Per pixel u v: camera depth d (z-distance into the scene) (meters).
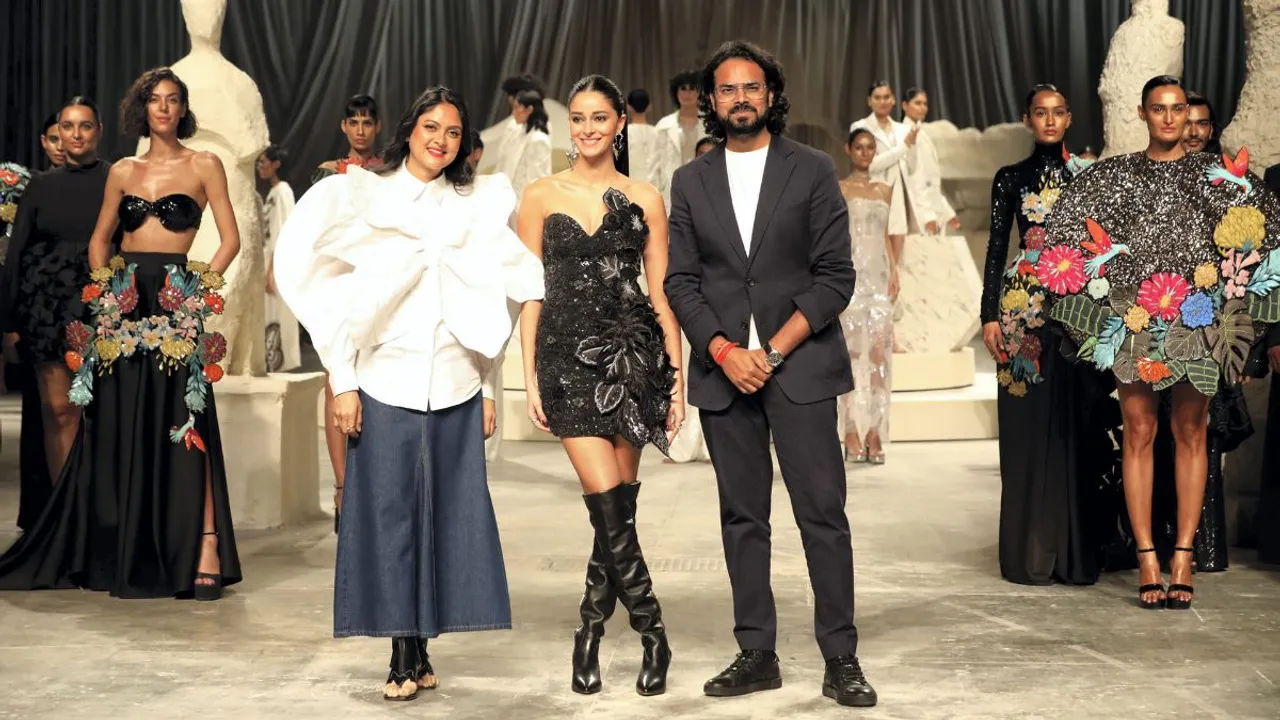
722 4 13.48
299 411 6.64
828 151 13.89
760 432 3.82
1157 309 4.73
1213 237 4.73
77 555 5.13
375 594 3.66
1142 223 4.80
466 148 3.83
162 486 5.00
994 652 4.23
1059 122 5.36
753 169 3.83
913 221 11.13
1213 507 5.43
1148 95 4.82
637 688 3.81
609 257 3.80
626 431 3.75
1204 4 12.16
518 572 5.42
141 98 5.14
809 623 4.63
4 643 4.37
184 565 4.95
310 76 13.22
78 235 5.80
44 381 5.88
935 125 13.61
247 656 4.21
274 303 11.29
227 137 6.59
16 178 6.55
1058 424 5.18
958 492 7.43
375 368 3.71
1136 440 4.88
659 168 9.22
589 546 5.95
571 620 4.66
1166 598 4.83
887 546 5.98
